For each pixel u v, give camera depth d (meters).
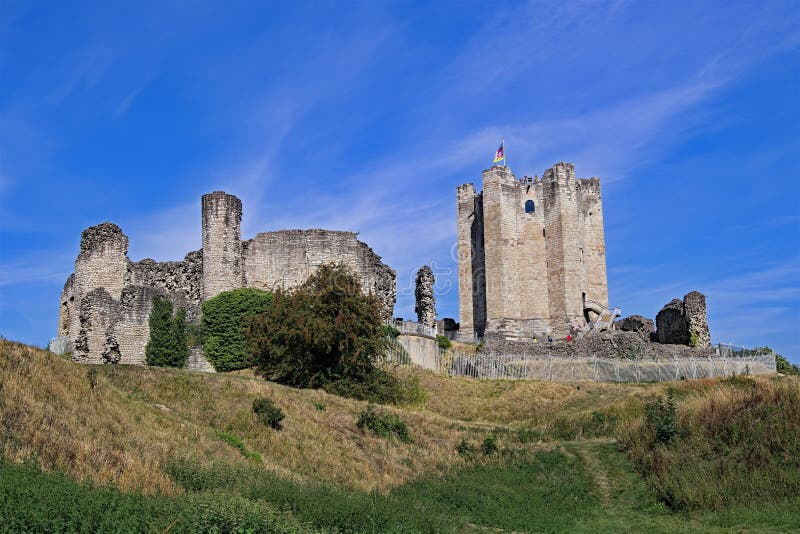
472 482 33.22
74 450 24.64
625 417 44.25
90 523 19.33
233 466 27.30
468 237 87.75
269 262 66.44
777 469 30.52
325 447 34.25
